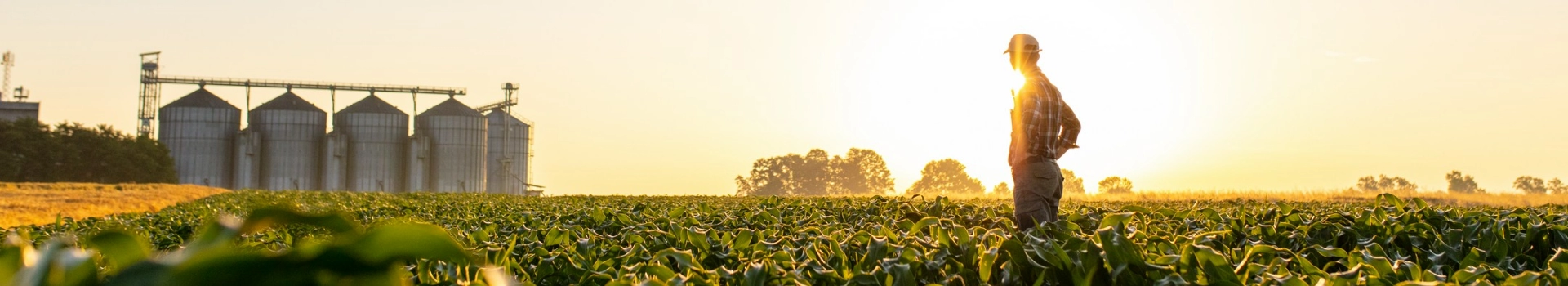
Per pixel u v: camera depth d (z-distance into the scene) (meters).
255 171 106.81
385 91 114.12
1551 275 2.88
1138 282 2.86
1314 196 29.56
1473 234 4.56
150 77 109.81
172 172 103.94
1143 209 6.69
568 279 3.53
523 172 124.31
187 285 0.68
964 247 3.43
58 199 34.84
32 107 120.94
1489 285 2.76
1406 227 4.91
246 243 4.73
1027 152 6.13
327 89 112.06
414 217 9.33
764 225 6.41
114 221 8.76
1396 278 3.12
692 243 4.37
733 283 3.17
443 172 111.12
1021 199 6.21
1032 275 3.12
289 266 0.70
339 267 0.72
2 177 92.62
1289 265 3.65
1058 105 6.28
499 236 5.45
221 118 108.00
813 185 179.75
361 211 11.48
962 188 189.00
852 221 7.55
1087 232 5.81
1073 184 130.62
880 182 184.12
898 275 2.93
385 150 110.25
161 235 7.09
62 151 96.75
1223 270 2.94
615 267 3.88
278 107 108.62
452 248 0.77
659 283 2.65
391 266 0.74
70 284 0.82
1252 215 6.29
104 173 98.75
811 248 3.97
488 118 123.56
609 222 6.55
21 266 0.85
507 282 0.83
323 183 108.44
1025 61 6.33
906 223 5.43
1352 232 4.95
